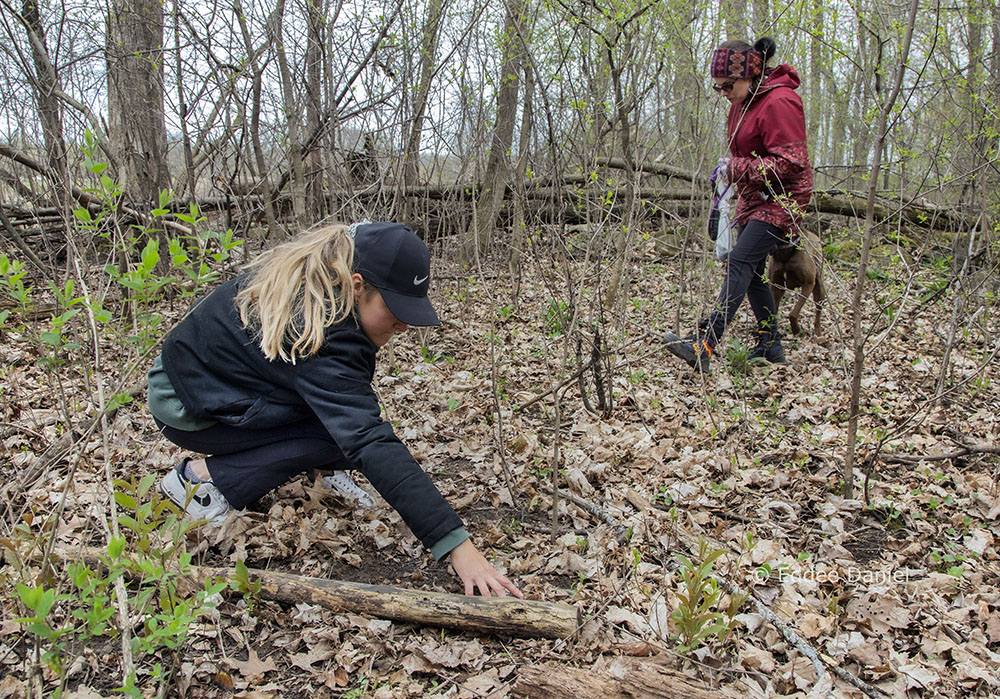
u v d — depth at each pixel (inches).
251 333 84.9
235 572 81.7
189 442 93.0
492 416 140.3
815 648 81.7
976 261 193.0
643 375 163.0
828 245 248.8
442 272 229.9
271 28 155.6
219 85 163.9
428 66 168.2
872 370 171.5
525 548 98.9
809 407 154.3
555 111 164.6
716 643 79.6
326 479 105.7
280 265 82.7
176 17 156.8
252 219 197.9
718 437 136.3
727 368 168.2
